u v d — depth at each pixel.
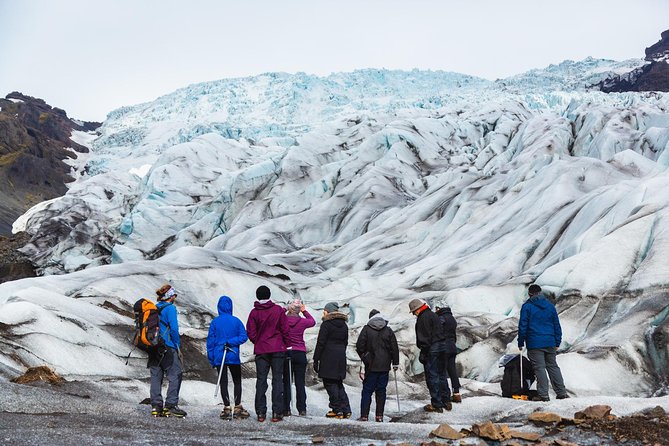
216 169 67.81
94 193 83.94
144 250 56.44
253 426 8.86
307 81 166.50
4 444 6.25
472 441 7.41
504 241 28.91
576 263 19.50
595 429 7.64
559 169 33.72
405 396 14.54
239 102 168.25
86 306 16.69
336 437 7.96
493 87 145.62
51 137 167.88
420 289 27.28
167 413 9.12
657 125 49.09
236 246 48.19
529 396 11.73
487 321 20.73
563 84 141.88
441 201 42.31
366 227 45.25
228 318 9.61
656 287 16.81
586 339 16.22
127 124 182.00
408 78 172.25
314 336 21.98
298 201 54.94
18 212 118.75
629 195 22.94
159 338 9.12
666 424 7.46
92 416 8.52
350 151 62.22
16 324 12.95
